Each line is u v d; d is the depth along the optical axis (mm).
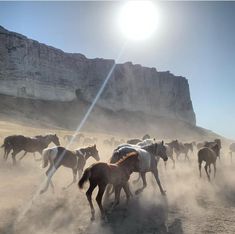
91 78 170250
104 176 11844
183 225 11641
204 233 10984
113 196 14578
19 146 20469
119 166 12828
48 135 23844
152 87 199375
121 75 183125
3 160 21281
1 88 121750
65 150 15266
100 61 177500
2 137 37531
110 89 174125
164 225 11578
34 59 137500
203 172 23453
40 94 136000
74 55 165625
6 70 125188
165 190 15562
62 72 151500
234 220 12406
